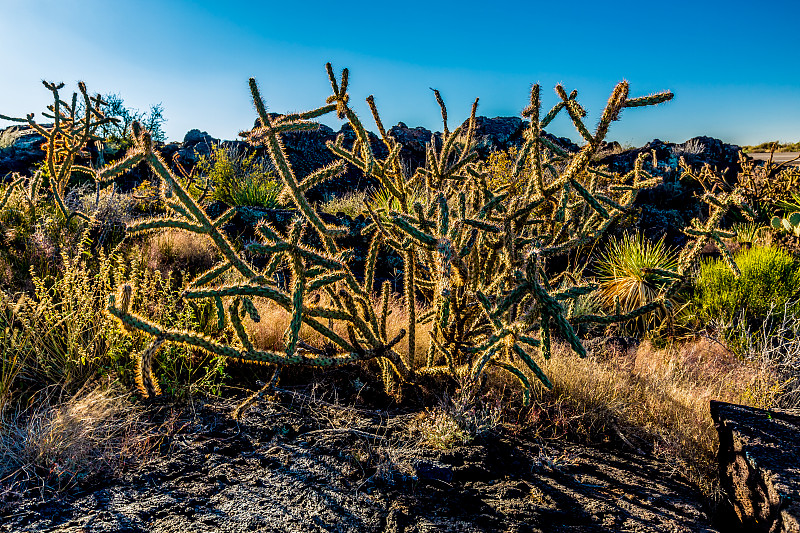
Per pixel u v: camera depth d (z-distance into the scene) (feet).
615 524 6.34
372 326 8.36
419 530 5.86
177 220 6.01
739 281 17.54
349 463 7.20
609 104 6.09
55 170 16.39
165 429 7.77
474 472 7.25
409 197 9.95
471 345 9.11
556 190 7.09
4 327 9.54
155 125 41.09
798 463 6.66
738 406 8.43
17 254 13.75
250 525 5.70
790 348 12.85
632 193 9.61
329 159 36.06
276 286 6.67
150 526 5.61
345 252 8.00
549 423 9.48
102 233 16.25
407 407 9.32
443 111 9.68
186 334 5.98
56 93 16.10
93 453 6.93
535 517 6.30
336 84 7.93
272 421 8.27
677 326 17.38
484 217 8.88
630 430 9.63
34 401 8.14
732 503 7.16
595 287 7.00
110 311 5.58
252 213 20.80
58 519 5.66
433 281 9.23
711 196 7.86
